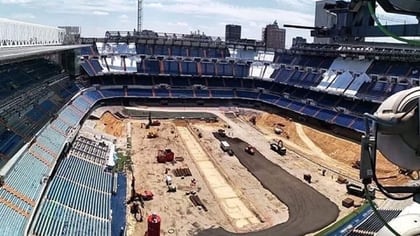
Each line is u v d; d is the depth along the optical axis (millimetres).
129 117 112062
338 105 107688
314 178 70688
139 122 107500
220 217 54531
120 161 69562
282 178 70250
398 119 10055
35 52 54031
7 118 58250
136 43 139625
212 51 146250
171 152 76875
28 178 46688
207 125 108375
